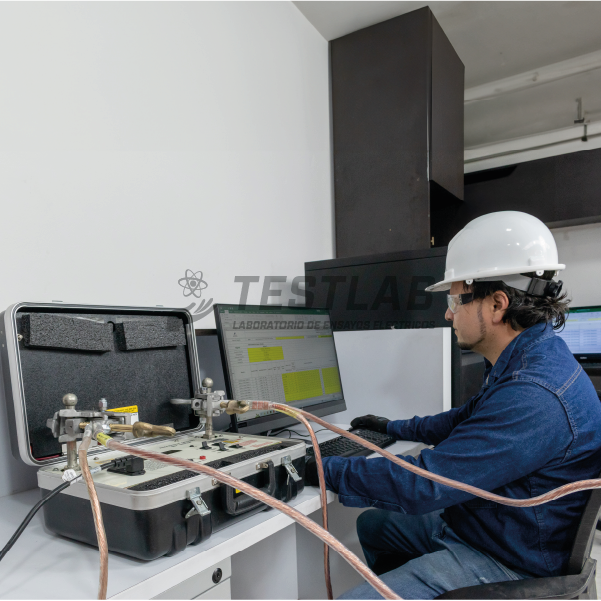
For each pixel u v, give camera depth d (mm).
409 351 1524
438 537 981
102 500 635
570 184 2670
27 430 771
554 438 795
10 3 1011
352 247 2205
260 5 1821
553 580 706
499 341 995
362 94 2197
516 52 2752
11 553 661
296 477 838
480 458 786
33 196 1034
